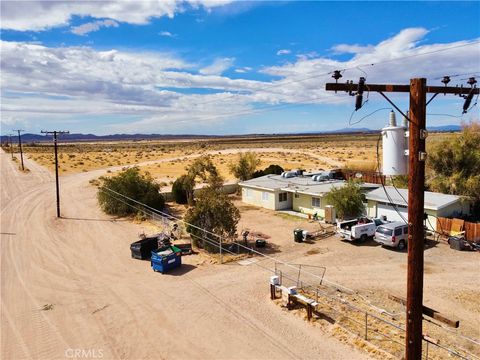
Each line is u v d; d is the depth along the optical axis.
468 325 15.54
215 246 25.59
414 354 9.51
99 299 18.05
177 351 13.52
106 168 81.06
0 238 28.94
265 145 177.00
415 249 9.26
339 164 81.06
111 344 14.08
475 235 26.38
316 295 18.17
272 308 16.78
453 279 20.42
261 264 22.92
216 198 27.03
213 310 16.69
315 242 27.69
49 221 34.56
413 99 8.98
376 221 29.30
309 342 13.85
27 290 19.19
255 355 13.12
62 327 15.39
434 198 30.48
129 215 37.09
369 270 21.84
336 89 9.10
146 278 20.78
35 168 78.25
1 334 14.91
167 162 93.50
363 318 15.81
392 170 9.74
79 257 24.50
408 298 9.50
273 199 39.12
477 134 37.34
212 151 135.62
